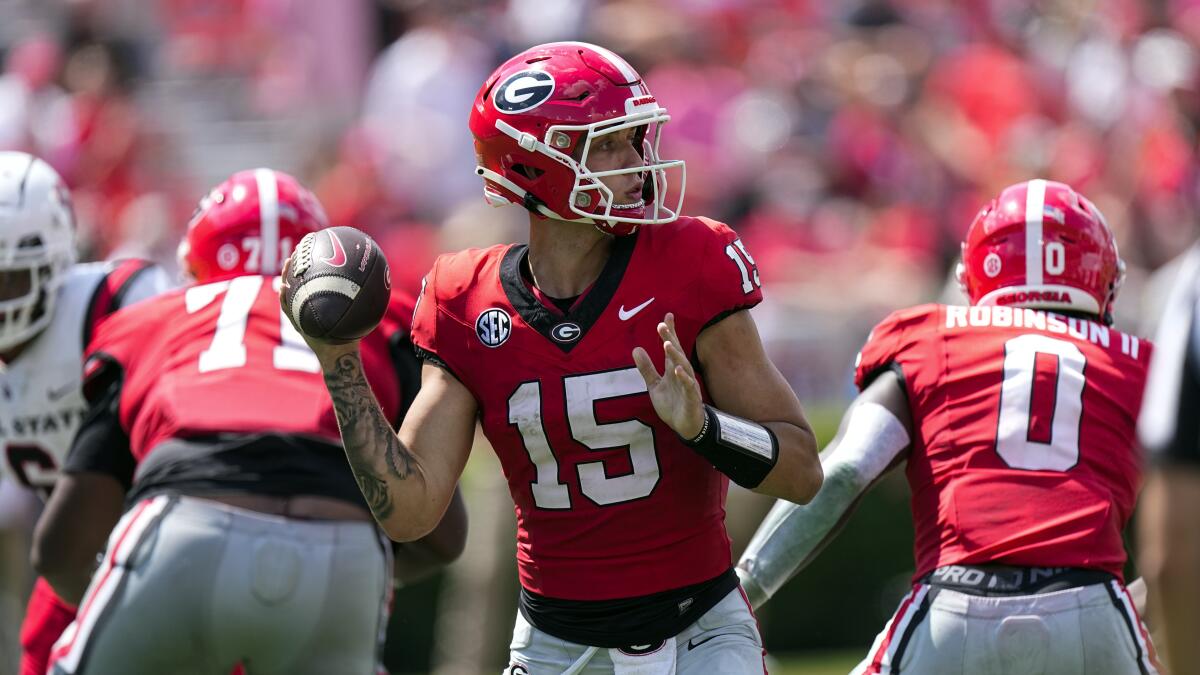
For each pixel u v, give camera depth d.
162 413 14.08
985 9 43.97
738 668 11.38
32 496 23.12
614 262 11.38
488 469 25.72
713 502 11.62
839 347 32.28
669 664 11.41
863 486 13.12
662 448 11.31
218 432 13.84
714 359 11.41
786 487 11.17
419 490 10.91
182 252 16.02
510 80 11.42
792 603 28.70
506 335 11.37
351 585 13.77
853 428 13.34
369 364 14.23
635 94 11.38
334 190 39.31
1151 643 12.82
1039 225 13.63
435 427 11.42
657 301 11.28
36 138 42.72
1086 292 13.64
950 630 12.55
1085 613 12.45
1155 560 11.72
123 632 13.35
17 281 15.23
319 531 13.66
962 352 13.34
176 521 13.48
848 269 35.81
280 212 15.52
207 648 13.48
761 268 36.25
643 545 11.38
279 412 14.01
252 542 13.46
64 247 15.60
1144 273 32.84
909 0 43.34
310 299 10.36
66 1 46.12
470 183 39.16
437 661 27.75
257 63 44.91
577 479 11.37
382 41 45.47
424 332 11.66
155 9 45.84
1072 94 41.69
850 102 40.44
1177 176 34.31
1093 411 13.09
